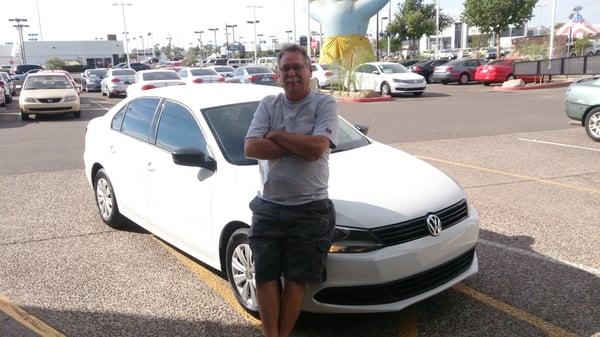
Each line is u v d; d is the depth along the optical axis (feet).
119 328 13.08
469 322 12.89
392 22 204.74
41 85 64.23
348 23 139.44
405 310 13.53
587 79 37.78
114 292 14.97
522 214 20.81
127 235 19.57
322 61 142.00
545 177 26.73
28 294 14.96
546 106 60.85
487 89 94.43
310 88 10.55
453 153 34.04
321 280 11.63
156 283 15.48
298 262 10.44
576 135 39.52
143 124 18.02
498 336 12.26
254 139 10.35
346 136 16.69
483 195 23.65
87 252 17.95
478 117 52.90
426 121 51.06
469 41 331.77
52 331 13.00
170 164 15.92
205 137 15.07
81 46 283.38
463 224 13.04
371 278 11.52
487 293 14.29
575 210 21.17
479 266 15.98
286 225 10.42
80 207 23.40
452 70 109.81
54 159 35.35
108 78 98.84
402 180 13.46
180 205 15.44
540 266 15.89
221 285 15.29
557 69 89.10
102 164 19.90
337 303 11.83
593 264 15.96
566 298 13.91
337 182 13.20
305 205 10.35
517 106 62.13
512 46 169.27
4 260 17.39
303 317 13.24
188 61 255.09
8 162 34.53
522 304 13.67
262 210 10.55
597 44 169.58
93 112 70.08
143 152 17.31
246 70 94.27
